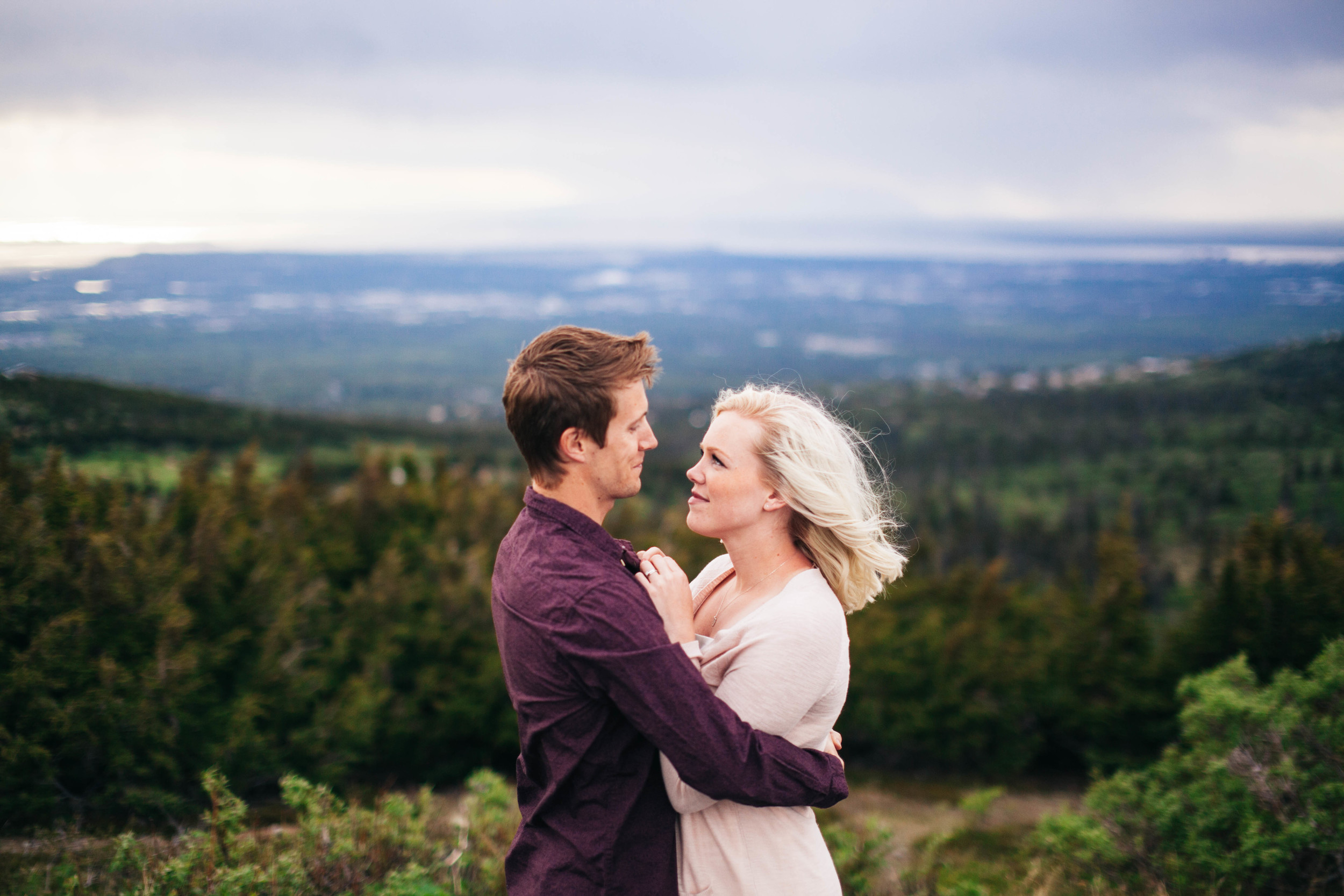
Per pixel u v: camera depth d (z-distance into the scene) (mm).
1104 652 16188
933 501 66500
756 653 1909
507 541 2057
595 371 1860
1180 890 4812
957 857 6859
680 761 1725
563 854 1871
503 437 72625
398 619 12719
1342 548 14859
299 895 3217
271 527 12703
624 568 1955
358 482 15906
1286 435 72500
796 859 1957
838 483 2061
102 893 3648
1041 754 16875
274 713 9273
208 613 9469
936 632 17188
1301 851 4719
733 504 2064
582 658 1749
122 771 6926
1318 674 5250
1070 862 5531
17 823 6020
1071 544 56938
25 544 7668
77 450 13664
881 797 13969
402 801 3891
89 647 7574
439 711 12180
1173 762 5617
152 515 11453
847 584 2133
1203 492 62156
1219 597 14844
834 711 1998
